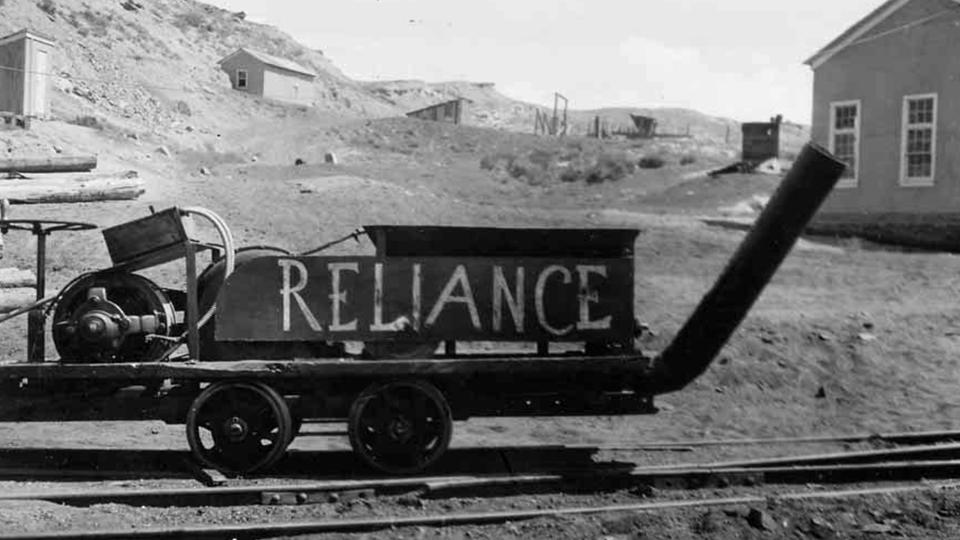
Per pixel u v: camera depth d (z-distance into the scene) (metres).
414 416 9.17
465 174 50.53
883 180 29.66
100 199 14.30
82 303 9.44
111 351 9.27
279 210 22.38
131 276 9.46
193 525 7.52
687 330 9.28
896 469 9.40
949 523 8.02
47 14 70.94
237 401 9.16
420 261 9.32
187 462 9.39
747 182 42.59
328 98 106.06
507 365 9.07
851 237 29.64
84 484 8.80
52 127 34.22
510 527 7.67
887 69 29.53
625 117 141.62
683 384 9.48
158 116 61.31
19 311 9.45
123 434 11.41
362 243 20.11
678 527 7.76
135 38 80.00
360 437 9.02
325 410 9.20
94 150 32.66
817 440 11.17
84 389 9.37
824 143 30.86
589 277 9.41
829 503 8.35
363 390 9.14
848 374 14.63
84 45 69.06
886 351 15.38
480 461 9.82
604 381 9.48
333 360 9.13
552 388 9.47
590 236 9.41
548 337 9.36
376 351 9.40
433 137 64.31
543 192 44.78
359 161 56.78
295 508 8.12
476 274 9.35
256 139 64.19
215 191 24.55
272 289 9.28
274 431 9.38
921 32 28.80
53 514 7.69
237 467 9.12
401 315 9.30
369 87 135.75
